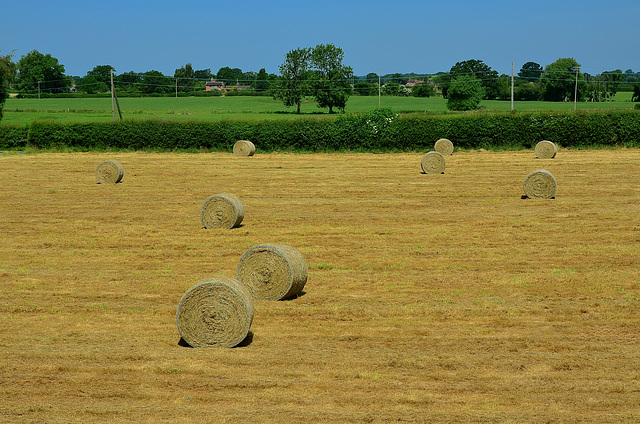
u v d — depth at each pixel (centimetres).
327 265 1917
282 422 978
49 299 1617
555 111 5847
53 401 1056
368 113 5959
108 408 1030
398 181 3747
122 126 6034
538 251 2048
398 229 2397
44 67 19800
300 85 13850
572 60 16762
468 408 1019
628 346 1273
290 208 2883
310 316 1485
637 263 1888
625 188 3309
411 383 1112
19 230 2453
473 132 5762
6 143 6138
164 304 1575
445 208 2830
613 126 5650
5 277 1814
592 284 1692
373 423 973
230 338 1295
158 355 1252
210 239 2278
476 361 1204
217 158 5288
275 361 1215
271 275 1612
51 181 3841
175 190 3453
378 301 1583
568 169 4153
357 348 1280
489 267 1875
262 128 5922
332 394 1073
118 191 3431
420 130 5803
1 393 1087
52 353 1261
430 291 1656
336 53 14575
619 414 997
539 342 1299
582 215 2609
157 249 2142
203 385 1113
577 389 1084
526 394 1067
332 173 4181
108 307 1554
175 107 14088
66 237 2323
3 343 1316
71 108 13362
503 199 3039
